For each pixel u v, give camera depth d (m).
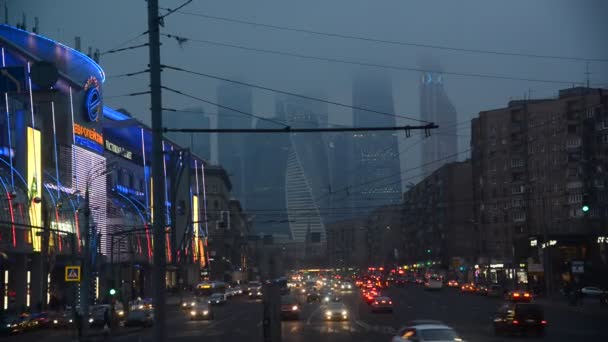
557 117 116.25
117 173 105.50
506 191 128.62
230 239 158.75
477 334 39.88
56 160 75.56
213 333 46.09
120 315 61.19
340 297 100.75
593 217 102.06
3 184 60.72
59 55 83.19
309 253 198.38
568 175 111.88
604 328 43.38
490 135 132.88
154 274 22.81
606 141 105.00
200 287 108.56
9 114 64.69
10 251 61.56
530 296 80.81
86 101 86.00
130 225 95.94
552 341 34.50
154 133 22.70
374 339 37.97
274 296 27.55
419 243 186.50
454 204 154.88
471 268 142.25
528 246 107.62
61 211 72.00
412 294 106.94
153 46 22.81
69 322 55.34
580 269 76.69
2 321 50.25
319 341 37.12
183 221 59.03
